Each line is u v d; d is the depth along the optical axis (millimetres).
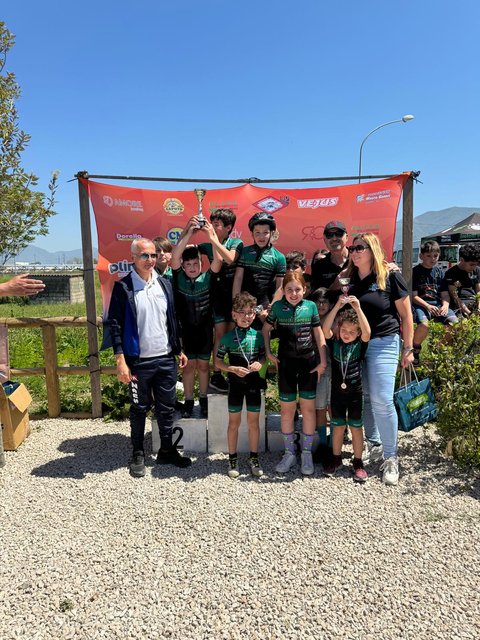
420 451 4391
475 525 3172
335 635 2291
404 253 5172
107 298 5219
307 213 5316
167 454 4176
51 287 20297
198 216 4148
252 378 3906
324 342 3834
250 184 5293
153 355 3982
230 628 2336
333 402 3855
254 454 3984
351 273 3992
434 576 2686
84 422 5348
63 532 3156
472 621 2367
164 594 2568
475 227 18656
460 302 5746
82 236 5117
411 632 2303
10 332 9906
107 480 3895
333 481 3836
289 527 3174
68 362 7762
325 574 2713
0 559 2883
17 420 4574
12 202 5305
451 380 4047
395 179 5102
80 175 4930
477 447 3869
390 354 3840
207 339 4539
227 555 2891
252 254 4250
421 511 3361
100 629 2340
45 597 2562
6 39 5508
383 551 2910
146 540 3055
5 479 3936
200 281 4371
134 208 5188
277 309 3871
